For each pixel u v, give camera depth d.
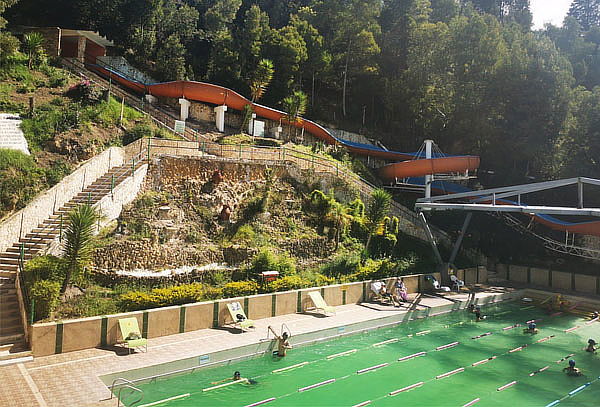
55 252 17.53
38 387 11.04
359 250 26.30
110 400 10.59
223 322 17.53
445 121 49.88
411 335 19.62
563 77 40.97
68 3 49.16
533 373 15.74
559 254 35.44
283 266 21.39
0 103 24.81
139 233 19.73
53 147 22.83
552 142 41.16
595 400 13.44
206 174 25.06
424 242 32.19
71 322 13.75
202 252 20.50
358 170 38.69
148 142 24.47
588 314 25.09
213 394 12.34
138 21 53.47
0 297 15.16
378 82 58.56
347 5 62.91
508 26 54.81
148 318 15.48
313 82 57.00
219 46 52.88
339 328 18.16
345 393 13.09
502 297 27.64
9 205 18.83
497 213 37.94
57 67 33.84
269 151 30.61
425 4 62.91
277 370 14.48
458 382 14.55
